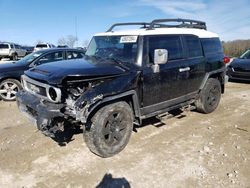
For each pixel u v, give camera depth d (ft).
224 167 12.16
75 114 11.62
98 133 12.46
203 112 19.98
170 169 12.01
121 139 13.51
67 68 12.76
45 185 10.90
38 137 15.33
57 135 13.62
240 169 11.99
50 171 11.89
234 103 23.56
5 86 23.73
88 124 12.47
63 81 11.89
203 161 12.71
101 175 11.60
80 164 12.48
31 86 13.79
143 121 18.02
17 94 14.73
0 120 18.43
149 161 12.75
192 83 17.83
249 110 21.26
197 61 17.90
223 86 21.33
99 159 12.97
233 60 36.47
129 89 13.32
